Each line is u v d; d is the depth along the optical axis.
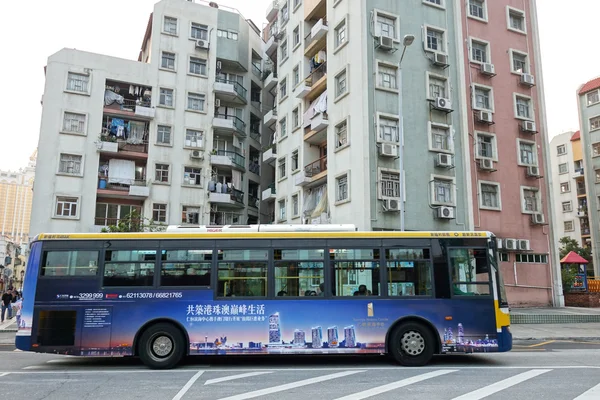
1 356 12.16
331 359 11.18
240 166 35.81
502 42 27.75
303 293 10.23
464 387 7.78
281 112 32.34
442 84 25.31
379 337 10.08
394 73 24.06
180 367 10.12
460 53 25.94
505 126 26.83
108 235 10.41
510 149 26.69
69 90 30.84
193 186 33.06
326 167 27.77
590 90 45.81
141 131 32.84
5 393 7.57
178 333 10.02
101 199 31.45
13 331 19.47
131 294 10.13
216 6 37.22
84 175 30.48
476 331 10.12
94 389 7.83
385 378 8.61
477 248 10.53
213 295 10.17
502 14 28.16
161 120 32.88
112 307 10.07
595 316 20.56
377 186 22.31
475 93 26.20
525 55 28.47
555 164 57.28
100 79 31.77
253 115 38.84
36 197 29.30
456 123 25.19
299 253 10.41
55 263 10.26
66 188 29.94
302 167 28.38
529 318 20.34
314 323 10.09
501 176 26.05
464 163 24.81
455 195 24.14
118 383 8.33
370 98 23.08
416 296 10.26
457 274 10.40
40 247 10.33
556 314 20.62
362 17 23.73
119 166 31.98
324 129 26.25
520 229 26.02
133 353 9.92
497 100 26.86
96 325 10.00
